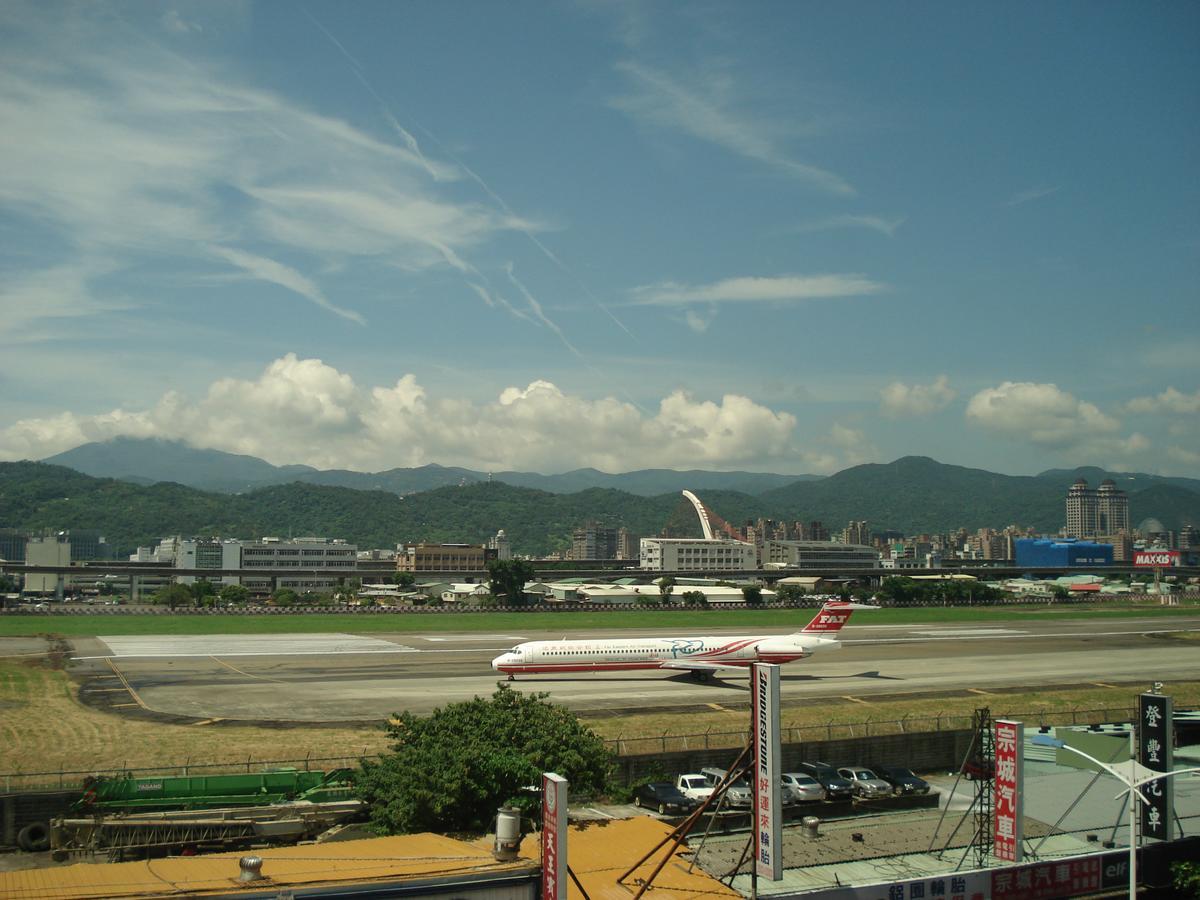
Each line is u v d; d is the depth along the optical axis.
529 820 54.38
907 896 47.53
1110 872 51.81
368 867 41.62
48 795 60.41
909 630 191.75
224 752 76.31
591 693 105.50
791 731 86.00
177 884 38.78
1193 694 113.06
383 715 91.75
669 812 63.84
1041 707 101.81
